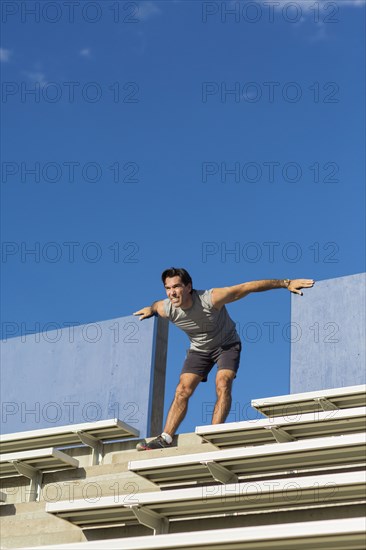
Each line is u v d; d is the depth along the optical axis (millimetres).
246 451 7480
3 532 8453
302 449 7246
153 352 12055
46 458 9070
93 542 6148
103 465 8984
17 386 12922
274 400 9000
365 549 5730
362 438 7012
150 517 7383
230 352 9141
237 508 7246
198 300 8930
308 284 8688
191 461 7699
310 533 5602
